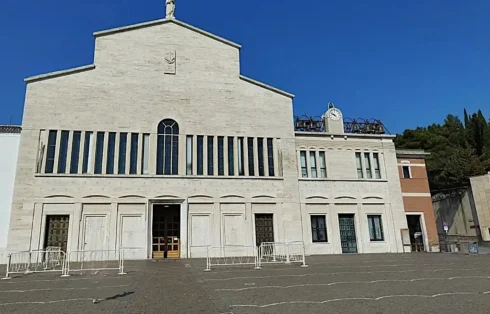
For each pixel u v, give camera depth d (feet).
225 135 101.35
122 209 90.17
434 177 175.42
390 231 107.55
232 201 97.14
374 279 47.39
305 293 37.19
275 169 103.04
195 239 92.79
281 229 98.94
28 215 84.79
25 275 58.75
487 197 129.49
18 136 90.38
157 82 99.91
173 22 105.40
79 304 33.50
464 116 225.76
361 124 118.21
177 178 94.73
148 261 82.53
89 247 86.22
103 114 94.32
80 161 90.17
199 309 30.48
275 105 107.65
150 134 96.17
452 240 131.13
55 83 93.50
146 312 29.76
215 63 105.60
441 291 37.14
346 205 106.83
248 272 57.93
